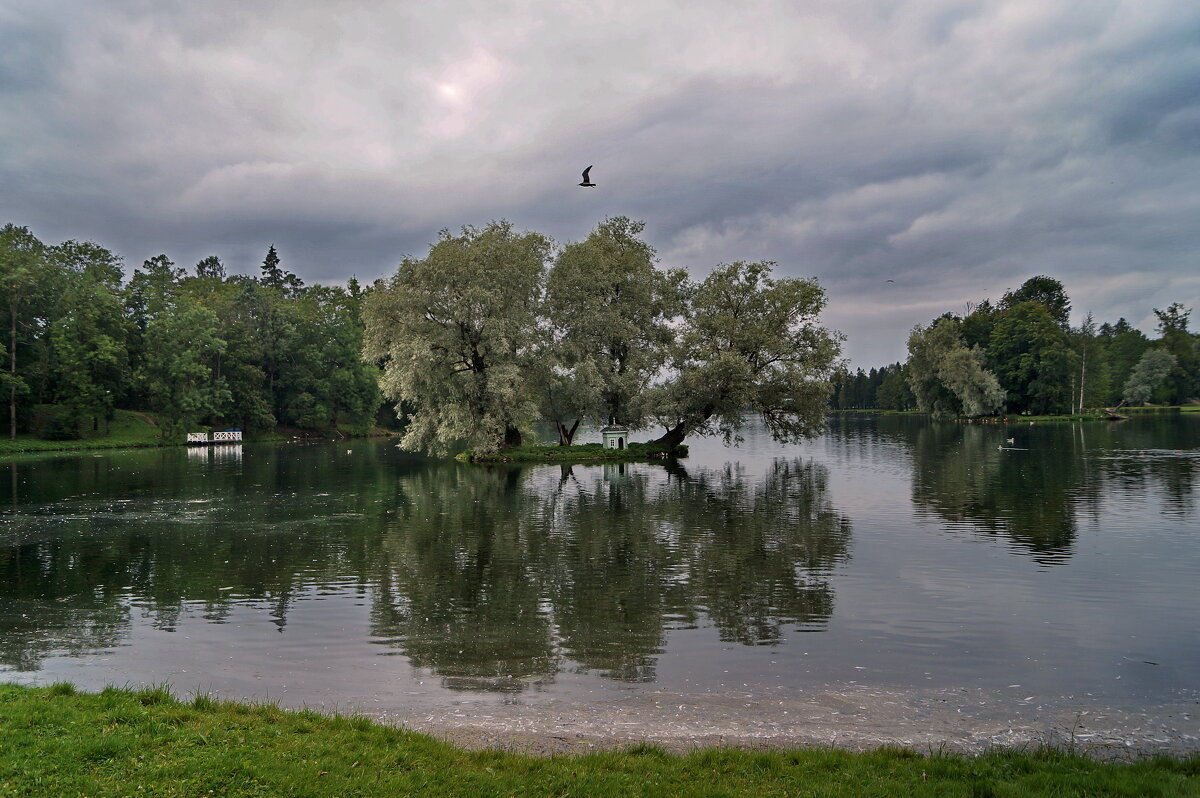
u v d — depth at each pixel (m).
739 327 54.53
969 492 36.72
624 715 11.41
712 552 23.19
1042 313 125.06
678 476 45.94
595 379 54.59
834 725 11.06
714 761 9.15
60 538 25.80
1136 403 146.12
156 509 32.50
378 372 104.25
